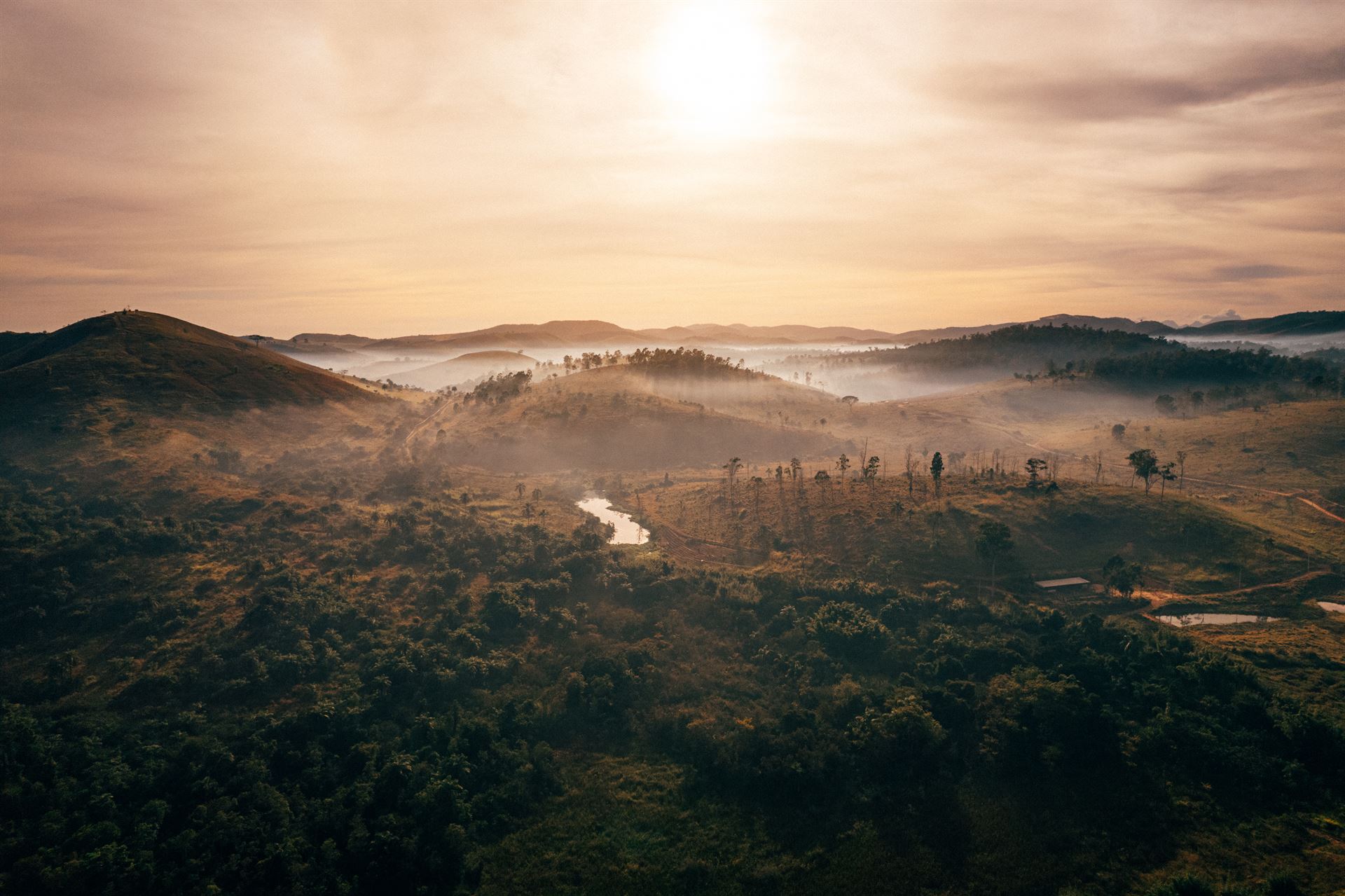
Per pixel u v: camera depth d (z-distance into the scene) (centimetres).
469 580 16638
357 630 13838
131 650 12338
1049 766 10438
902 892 8812
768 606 15412
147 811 8994
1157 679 12075
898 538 18638
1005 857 9212
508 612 14575
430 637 13725
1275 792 9894
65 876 7944
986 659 12938
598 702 12056
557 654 13675
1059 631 13962
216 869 8425
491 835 9694
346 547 17688
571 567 17150
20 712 10462
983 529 17388
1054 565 17625
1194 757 10469
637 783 10700
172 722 10706
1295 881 8306
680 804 10300
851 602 15475
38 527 15850
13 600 13138
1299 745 10431
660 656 13650
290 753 10238
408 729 11250
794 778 10381
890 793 10300
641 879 9081
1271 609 15862
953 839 9538
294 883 8325
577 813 10112
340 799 9631
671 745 11456
